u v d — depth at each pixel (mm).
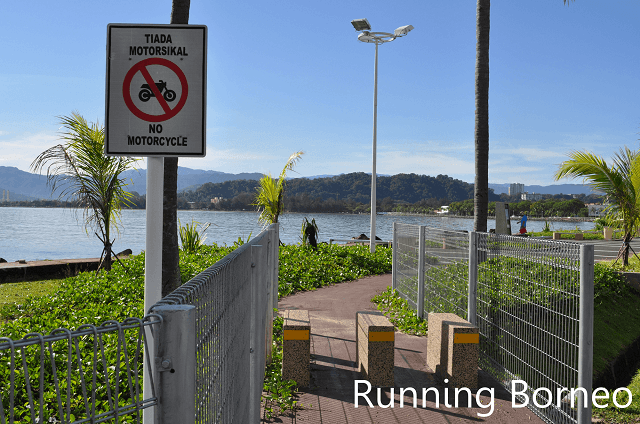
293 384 5488
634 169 13789
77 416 4098
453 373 5562
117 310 7918
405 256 10266
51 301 8891
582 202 103125
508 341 5590
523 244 5246
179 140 3000
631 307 11438
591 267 4082
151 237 3020
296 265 14398
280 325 7996
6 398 4379
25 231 66875
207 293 1821
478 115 11641
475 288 6480
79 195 11148
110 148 2973
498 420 4805
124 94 2982
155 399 1357
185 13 8195
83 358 5090
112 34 2982
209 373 1859
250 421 3807
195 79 3008
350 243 21875
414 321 8633
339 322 8898
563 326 4434
